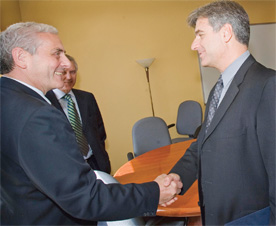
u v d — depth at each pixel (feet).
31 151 2.43
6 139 2.51
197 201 4.50
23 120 2.48
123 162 13.93
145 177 5.89
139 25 13.52
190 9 13.84
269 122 2.52
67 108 6.31
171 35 13.85
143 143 8.97
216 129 2.98
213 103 3.40
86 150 6.40
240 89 2.87
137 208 2.90
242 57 3.04
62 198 2.52
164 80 14.03
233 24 2.95
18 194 2.54
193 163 4.13
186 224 5.18
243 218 2.68
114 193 2.80
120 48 13.42
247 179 2.82
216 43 3.06
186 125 11.77
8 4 10.46
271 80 2.57
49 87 3.26
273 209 2.57
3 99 2.70
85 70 13.15
